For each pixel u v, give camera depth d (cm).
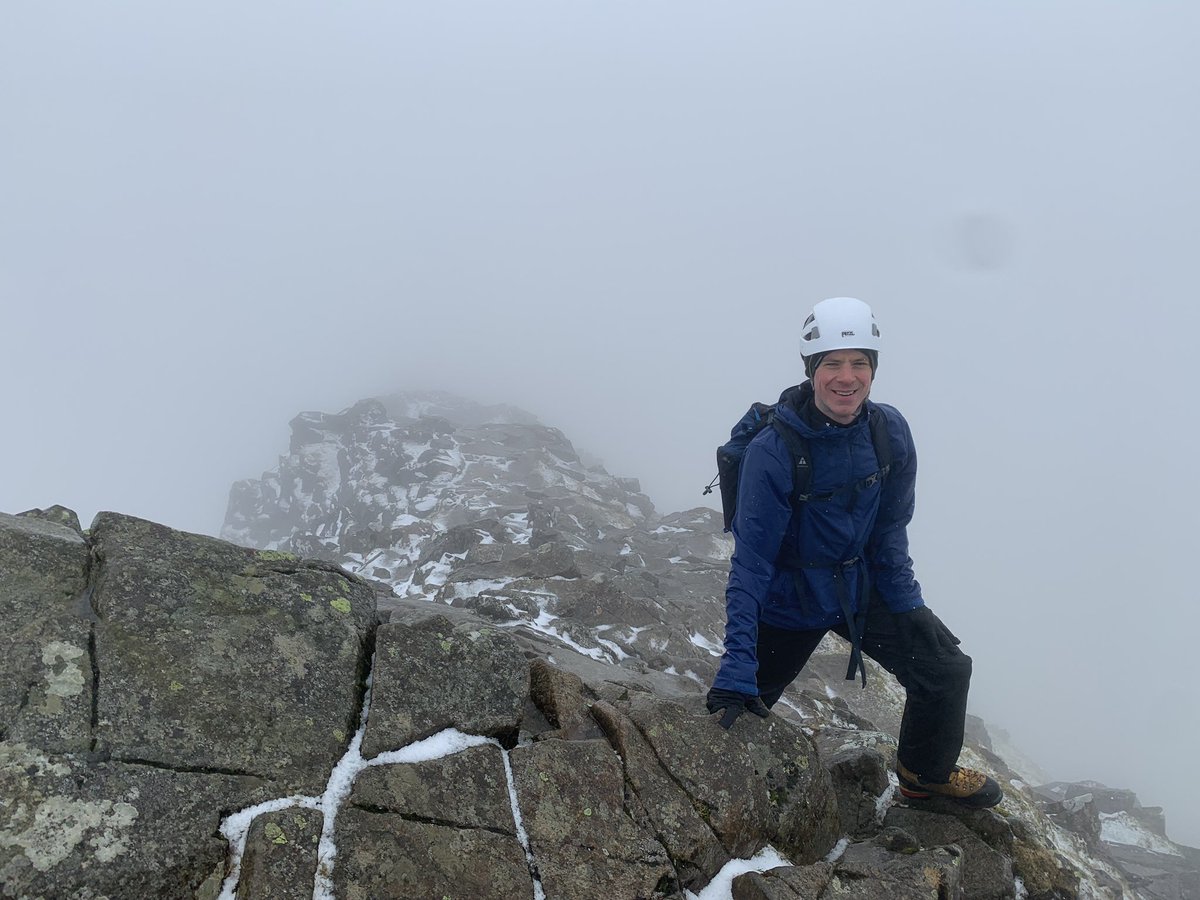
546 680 501
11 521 407
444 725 424
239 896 327
